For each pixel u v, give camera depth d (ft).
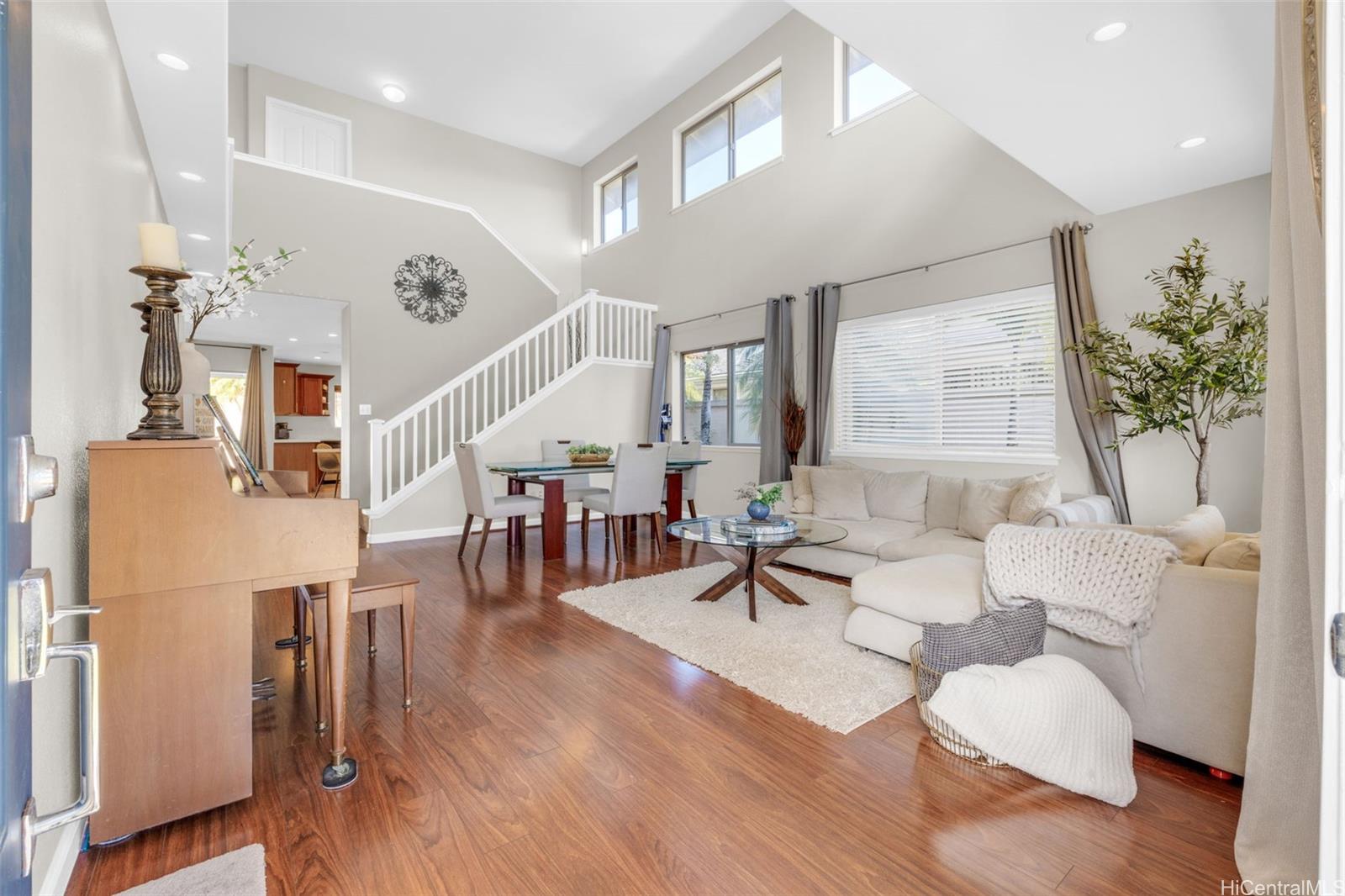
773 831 5.13
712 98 22.43
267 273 9.55
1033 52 7.54
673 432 23.93
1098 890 4.45
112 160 6.81
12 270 1.98
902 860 4.78
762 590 12.32
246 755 5.32
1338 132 1.92
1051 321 13.24
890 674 8.16
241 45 21.21
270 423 31.22
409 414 18.38
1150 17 6.86
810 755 6.31
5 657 1.93
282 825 5.18
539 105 24.86
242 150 22.20
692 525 11.72
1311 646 4.11
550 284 24.88
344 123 24.14
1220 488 11.09
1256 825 4.46
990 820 5.26
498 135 27.40
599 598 11.76
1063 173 10.63
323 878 4.57
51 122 4.42
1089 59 7.63
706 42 20.94
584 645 9.44
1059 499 11.71
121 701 4.82
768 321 19.17
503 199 28.04
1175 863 4.72
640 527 20.43
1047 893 4.43
